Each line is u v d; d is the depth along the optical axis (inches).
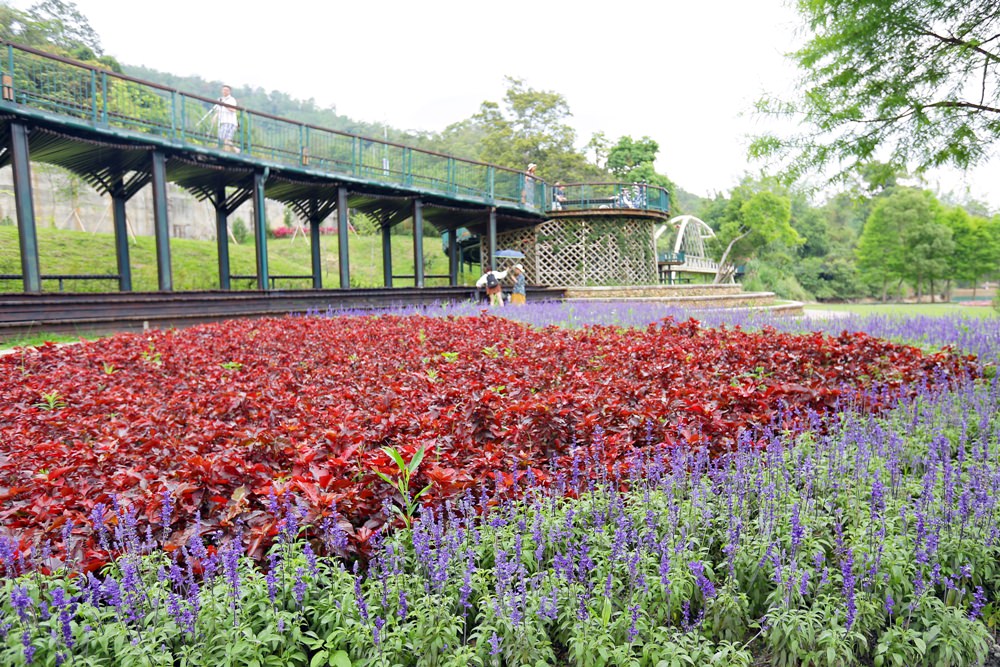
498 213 855.7
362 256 1315.2
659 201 1007.0
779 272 1989.4
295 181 612.7
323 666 87.7
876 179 370.0
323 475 115.3
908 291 2418.8
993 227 2053.4
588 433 158.1
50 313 417.4
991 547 106.1
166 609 87.5
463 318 453.4
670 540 101.3
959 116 335.9
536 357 275.3
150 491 115.7
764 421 167.2
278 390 217.5
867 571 100.0
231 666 81.7
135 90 613.0
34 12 1213.1
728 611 96.0
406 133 2465.6
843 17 327.9
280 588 92.9
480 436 159.3
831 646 86.4
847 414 173.6
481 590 96.6
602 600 94.4
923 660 90.9
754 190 1620.3
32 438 174.9
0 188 967.0
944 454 133.0
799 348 265.4
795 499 118.1
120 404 209.9
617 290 879.7
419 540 97.9
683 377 223.1
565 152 1727.4
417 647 86.1
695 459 133.3
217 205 647.8
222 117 553.9
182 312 496.7
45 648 78.7
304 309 585.6
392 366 267.1
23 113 414.3
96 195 1071.0
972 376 234.1
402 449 129.2
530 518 115.9
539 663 85.4
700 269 1572.3
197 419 183.0
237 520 109.2
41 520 108.6
